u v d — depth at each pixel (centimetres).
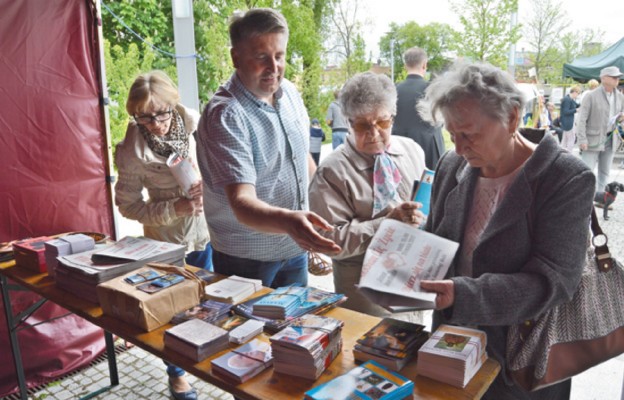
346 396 111
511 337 128
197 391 263
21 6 243
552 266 114
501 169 128
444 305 115
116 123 736
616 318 128
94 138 280
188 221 252
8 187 251
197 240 260
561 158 117
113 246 209
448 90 115
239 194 158
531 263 118
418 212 157
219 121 167
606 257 127
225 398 256
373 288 114
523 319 117
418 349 131
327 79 877
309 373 125
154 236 252
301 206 201
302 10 829
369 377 118
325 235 178
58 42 258
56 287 202
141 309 156
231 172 163
